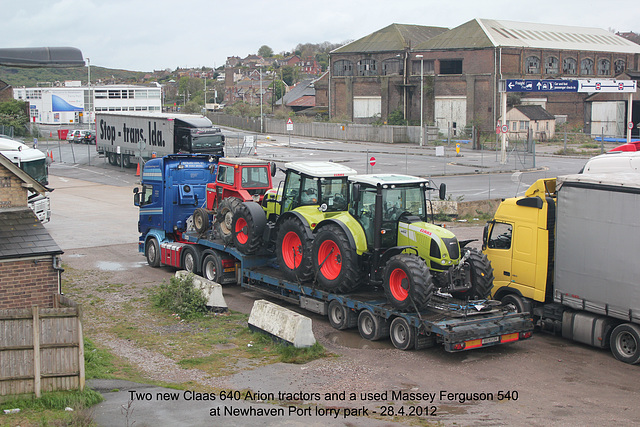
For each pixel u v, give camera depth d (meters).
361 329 13.70
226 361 12.02
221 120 99.94
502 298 14.80
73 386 9.68
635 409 9.93
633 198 11.87
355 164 48.22
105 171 46.59
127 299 16.44
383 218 13.47
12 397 9.32
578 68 75.88
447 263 12.77
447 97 74.25
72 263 20.42
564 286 13.34
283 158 52.38
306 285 15.02
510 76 70.12
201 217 18.11
